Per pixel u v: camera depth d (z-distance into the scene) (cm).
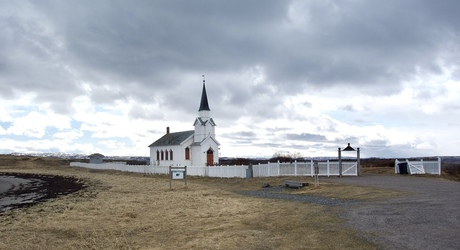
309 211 1859
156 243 1387
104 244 1405
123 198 2842
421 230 1294
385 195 2258
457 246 1093
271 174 4025
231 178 4375
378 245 1149
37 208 2583
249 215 1862
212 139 6625
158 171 5866
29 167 9988
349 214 1688
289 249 1204
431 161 3991
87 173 7225
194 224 1709
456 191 2358
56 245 1434
